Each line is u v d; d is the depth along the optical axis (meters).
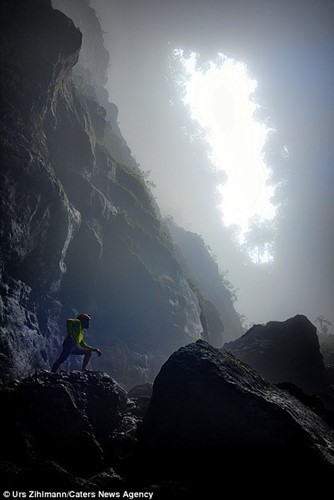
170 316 30.67
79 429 7.94
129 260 29.59
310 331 31.03
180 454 7.13
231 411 7.25
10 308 16.97
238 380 7.95
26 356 16.78
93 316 26.28
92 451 7.77
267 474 6.65
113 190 33.81
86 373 9.81
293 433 7.02
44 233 19.64
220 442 7.04
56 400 8.16
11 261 17.81
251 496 6.42
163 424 7.59
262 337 31.02
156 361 28.39
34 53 21.20
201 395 7.50
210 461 6.92
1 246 16.98
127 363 25.95
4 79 19.70
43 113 22.17
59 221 20.36
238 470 6.74
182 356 8.32
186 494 6.34
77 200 25.00
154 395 8.13
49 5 22.91
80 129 26.28
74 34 22.98
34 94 21.17
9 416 7.80
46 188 19.27
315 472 6.60
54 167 23.80
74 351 11.23
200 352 8.41
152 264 32.75
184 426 7.37
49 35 21.91
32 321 18.61
